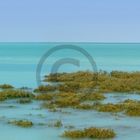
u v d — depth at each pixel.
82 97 45.19
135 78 61.22
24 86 57.34
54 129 32.59
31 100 45.28
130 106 39.59
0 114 38.06
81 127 33.25
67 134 30.59
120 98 47.03
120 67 96.62
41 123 34.44
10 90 48.78
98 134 30.38
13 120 35.44
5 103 43.78
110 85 54.19
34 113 38.59
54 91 50.97
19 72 79.38
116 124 34.41
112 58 138.12
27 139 29.78
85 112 39.19
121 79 59.22
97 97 45.94
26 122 34.00
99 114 38.28
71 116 37.38
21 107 41.53
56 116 37.31
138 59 132.50
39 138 30.06
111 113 38.69
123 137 30.42
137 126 33.78
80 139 29.86
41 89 51.25
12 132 31.70
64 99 42.94
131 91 52.28
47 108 40.88
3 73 77.56
